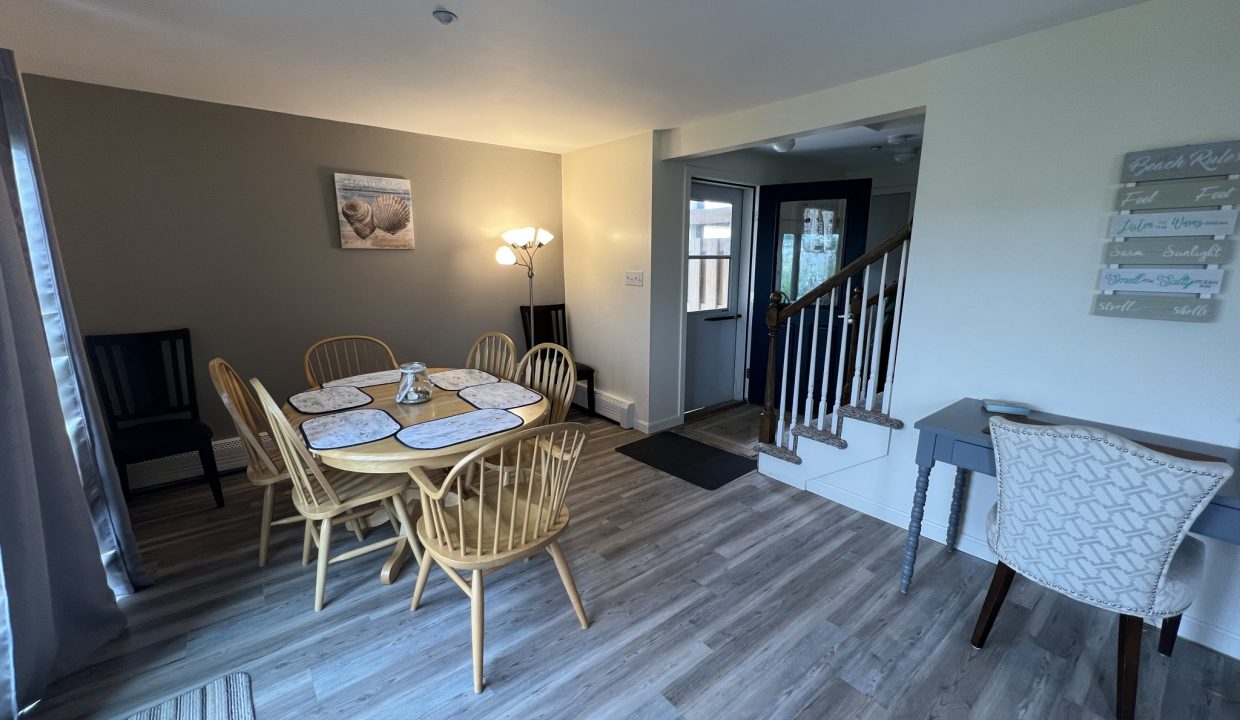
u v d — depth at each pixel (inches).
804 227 163.9
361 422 81.1
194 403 115.1
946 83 85.7
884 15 70.1
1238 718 59.6
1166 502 51.1
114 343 105.6
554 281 177.5
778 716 59.9
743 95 106.2
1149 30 66.7
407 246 144.2
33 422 62.2
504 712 60.5
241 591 82.1
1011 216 81.4
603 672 66.2
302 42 79.7
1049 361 80.3
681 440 150.8
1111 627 74.3
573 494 116.4
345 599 80.5
